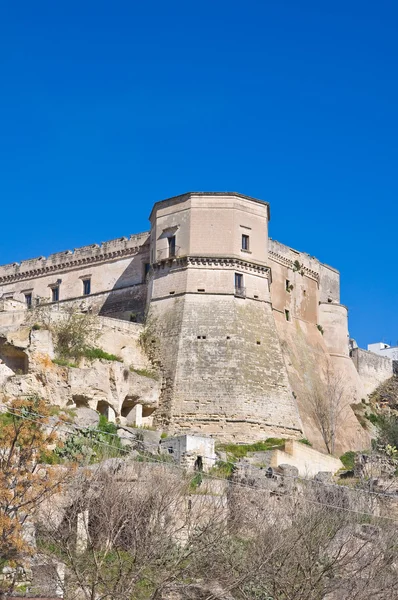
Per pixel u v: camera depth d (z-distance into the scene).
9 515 34.69
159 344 71.25
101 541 36.44
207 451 54.06
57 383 61.69
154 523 37.22
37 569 34.19
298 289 87.31
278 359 71.81
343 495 46.22
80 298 83.94
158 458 51.75
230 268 72.62
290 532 38.97
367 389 93.38
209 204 73.94
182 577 35.94
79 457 40.50
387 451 69.12
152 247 76.12
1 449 36.62
